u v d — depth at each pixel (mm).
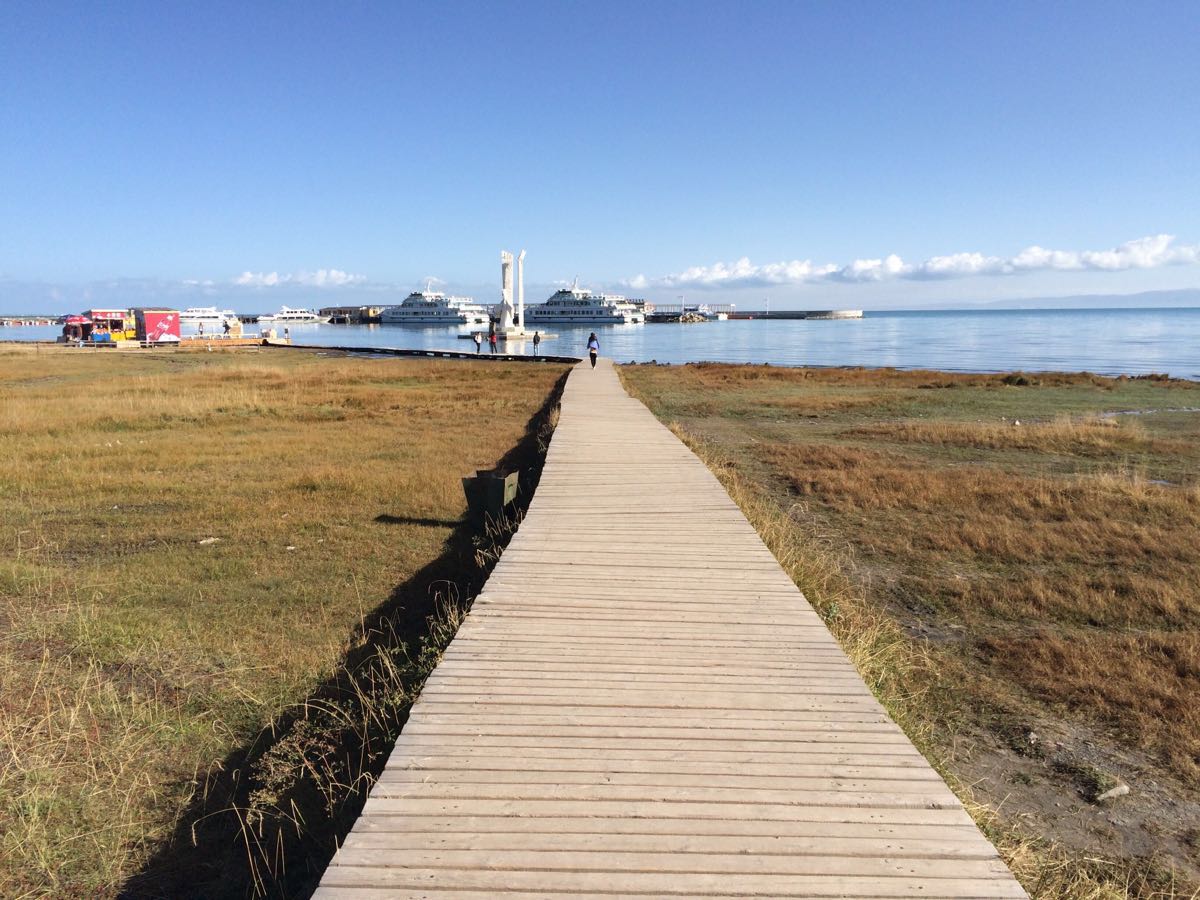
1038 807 3781
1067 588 6766
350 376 29984
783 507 9797
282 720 4242
